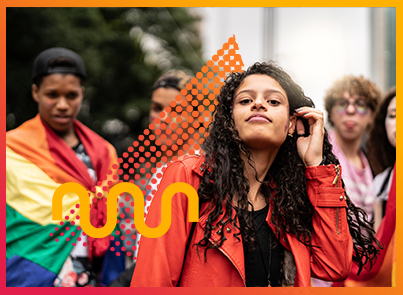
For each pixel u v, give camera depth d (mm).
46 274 2283
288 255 1516
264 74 1479
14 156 2400
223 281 1387
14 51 7129
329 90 2998
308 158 1546
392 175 2410
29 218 2330
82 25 7949
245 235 1408
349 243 1517
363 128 2902
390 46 6441
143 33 9477
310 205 1553
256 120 1387
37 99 2559
